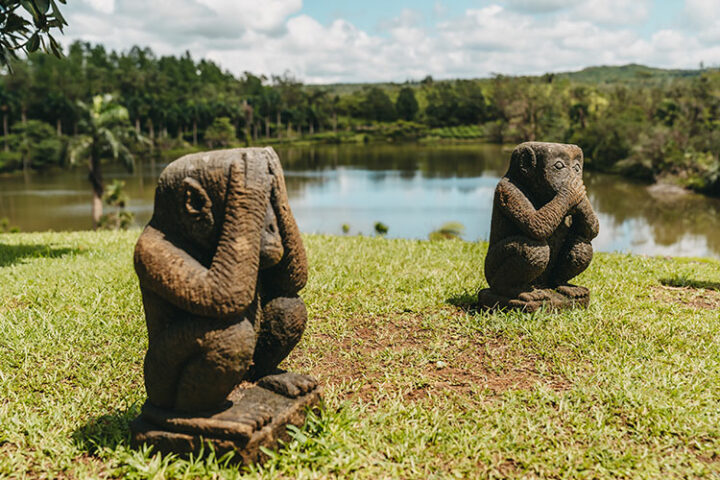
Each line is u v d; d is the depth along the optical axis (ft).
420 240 29.66
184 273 8.54
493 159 221.66
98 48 324.60
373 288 19.71
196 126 261.03
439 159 222.69
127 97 244.63
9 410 11.12
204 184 8.76
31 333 14.96
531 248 15.64
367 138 311.06
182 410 9.21
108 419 10.84
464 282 20.34
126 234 32.71
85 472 9.08
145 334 15.26
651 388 11.93
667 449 9.95
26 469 9.32
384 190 138.41
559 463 9.50
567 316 16.10
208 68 396.37
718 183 115.75
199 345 8.63
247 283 8.61
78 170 182.70
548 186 15.56
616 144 160.97
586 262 16.93
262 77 371.35
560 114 236.22
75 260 23.90
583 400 11.63
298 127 319.47
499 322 15.71
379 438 10.11
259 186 8.77
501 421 10.79
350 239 29.89
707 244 77.05
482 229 86.02
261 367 10.39
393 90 465.88
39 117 213.05
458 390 12.32
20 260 23.88
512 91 292.40
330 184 151.12
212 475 8.68
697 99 175.01
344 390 12.18
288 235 9.70
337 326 16.10
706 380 12.34
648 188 129.29
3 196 124.16
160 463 8.95
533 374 13.03
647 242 78.54
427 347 14.66
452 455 9.71
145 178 156.46
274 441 9.26
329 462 9.31
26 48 17.40
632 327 15.55
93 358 13.76
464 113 341.82
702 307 17.98
